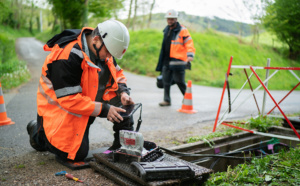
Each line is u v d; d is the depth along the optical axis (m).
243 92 10.89
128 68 16.70
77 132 2.48
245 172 2.40
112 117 2.45
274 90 13.19
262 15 24.53
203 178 2.21
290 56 24.80
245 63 19.70
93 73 2.41
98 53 2.46
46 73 2.45
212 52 19.02
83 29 2.41
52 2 12.88
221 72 16.72
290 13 23.52
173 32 5.81
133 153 2.17
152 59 17.00
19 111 5.18
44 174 2.40
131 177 2.03
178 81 5.94
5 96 6.75
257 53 22.75
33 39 43.50
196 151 3.43
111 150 2.76
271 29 25.11
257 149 3.98
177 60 5.82
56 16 13.88
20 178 2.32
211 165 3.30
